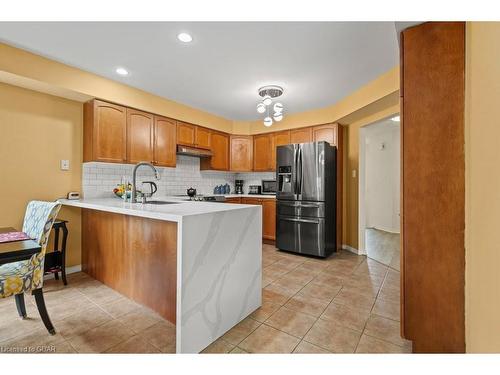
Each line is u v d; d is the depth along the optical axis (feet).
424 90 4.53
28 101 8.39
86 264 9.23
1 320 5.98
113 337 5.37
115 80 9.61
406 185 4.67
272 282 8.54
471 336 3.69
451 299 4.30
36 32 6.56
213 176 15.69
